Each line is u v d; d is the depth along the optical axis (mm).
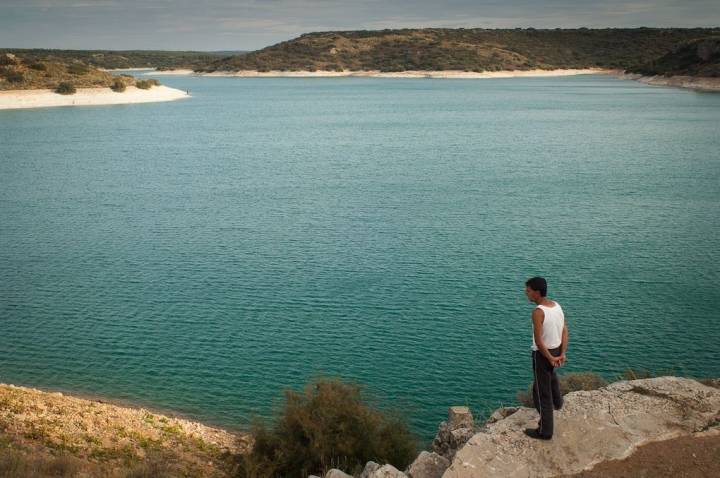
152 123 137625
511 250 41969
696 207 53531
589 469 8984
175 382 25000
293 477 15461
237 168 79812
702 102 174375
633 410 10211
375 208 55438
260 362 26641
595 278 36219
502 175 71812
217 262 40312
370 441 15656
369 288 35219
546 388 9398
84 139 109188
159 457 16625
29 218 53031
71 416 18828
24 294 34781
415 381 24844
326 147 99875
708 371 25312
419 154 90875
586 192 60844
